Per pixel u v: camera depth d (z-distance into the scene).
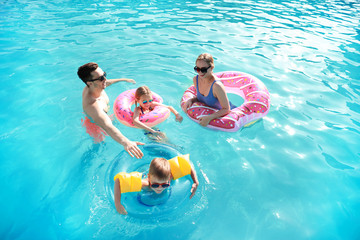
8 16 7.26
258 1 10.00
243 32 6.73
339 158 3.07
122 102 3.65
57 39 5.95
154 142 3.09
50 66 4.83
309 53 5.70
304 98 4.20
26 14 7.48
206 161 3.01
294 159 3.06
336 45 6.13
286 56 5.54
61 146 3.12
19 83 4.27
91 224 2.26
